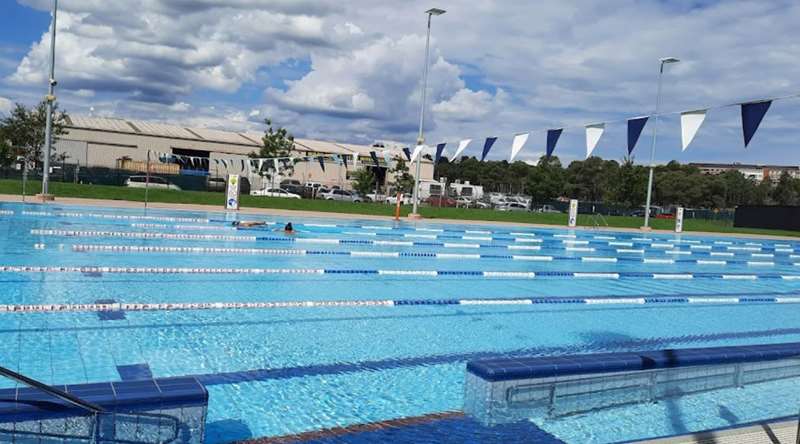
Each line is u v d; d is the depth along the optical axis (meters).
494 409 4.08
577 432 3.86
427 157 55.06
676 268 14.31
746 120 6.35
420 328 6.59
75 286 7.66
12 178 26.75
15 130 31.75
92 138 40.22
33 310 6.29
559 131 9.70
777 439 3.54
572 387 4.31
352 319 6.81
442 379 4.84
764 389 4.82
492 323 7.05
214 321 6.31
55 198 20.61
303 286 8.76
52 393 2.79
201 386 3.21
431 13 23.17
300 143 49.09
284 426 3.78
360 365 5.11
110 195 22.69
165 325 6.04
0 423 2.78
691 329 7.37
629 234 25.62
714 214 39.41
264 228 16.69
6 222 14.22
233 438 3.56
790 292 11.09
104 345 5.24
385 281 9.73
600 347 6.25
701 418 4.17
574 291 9.90
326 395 4.35
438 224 23.09
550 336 6.60
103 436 2.96
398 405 4.21
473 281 10.34
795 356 5.13
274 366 4.96
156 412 3.05
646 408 4.35
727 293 10.60
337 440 3.60
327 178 46.41
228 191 21.66
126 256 10.52
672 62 24.83
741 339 6.98
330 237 15.79
